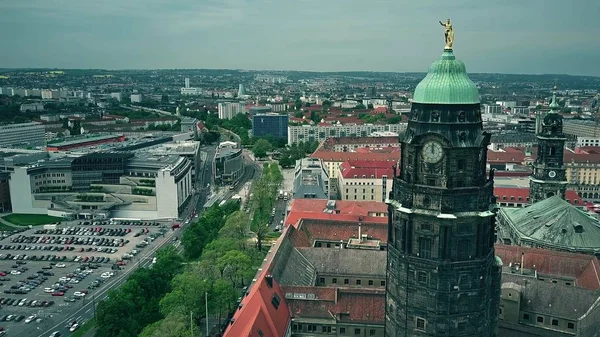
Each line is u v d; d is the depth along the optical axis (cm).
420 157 7338
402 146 7706
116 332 13688
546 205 16525
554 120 17600
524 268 13788
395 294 7931
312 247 16050
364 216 19225
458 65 7275
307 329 12062
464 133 7075
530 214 16700
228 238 18938
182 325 12162
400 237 7688
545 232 15425
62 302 17562
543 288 11900
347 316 11962
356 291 12275
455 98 7069
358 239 17150
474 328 7594
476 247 7362
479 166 7294
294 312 12081
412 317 7712
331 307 12088
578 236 14875
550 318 11531
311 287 12431
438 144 7144
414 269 7550
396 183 7788
